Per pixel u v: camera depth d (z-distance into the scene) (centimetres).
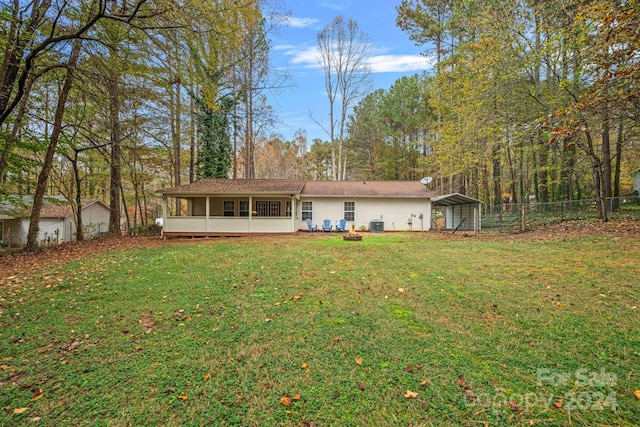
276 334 343
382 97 2881
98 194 2772
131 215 3319
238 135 2195
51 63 921
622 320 350
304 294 479
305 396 237
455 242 1035
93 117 1347
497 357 285
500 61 1252
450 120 1955
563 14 1070
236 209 1652
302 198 1711
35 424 211
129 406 229
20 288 540
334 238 1247
